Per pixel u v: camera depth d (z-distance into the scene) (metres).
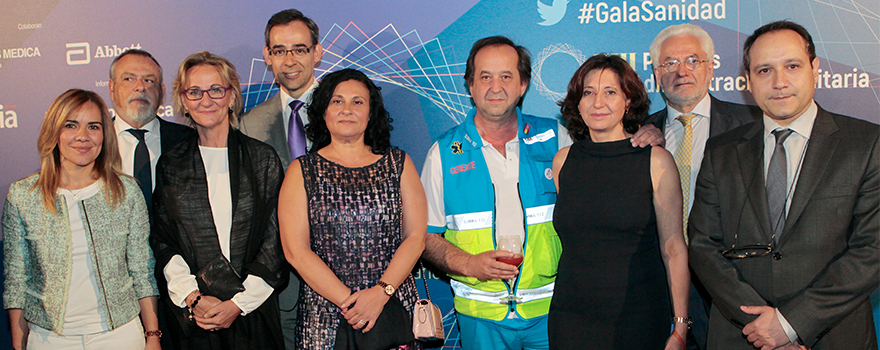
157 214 2.09
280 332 2.14
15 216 1.96
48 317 1.93
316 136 2.06
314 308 1.92
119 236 2.02
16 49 2.84
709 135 2.23
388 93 2.71
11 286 1.95
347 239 1.91
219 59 2.18
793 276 1.63
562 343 1.89
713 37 2.57
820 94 2.55
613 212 1.80
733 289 1.68
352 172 1.95
